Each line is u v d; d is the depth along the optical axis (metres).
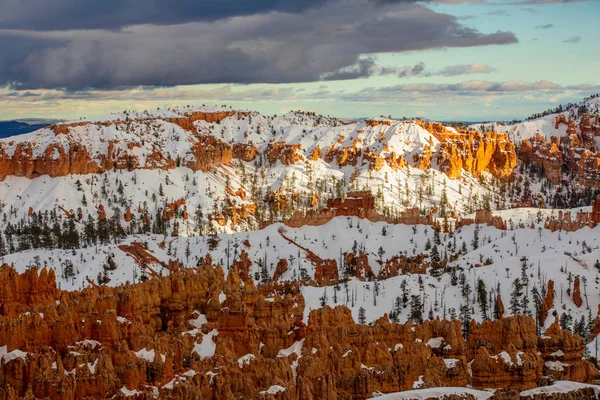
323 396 190.50
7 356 197.75
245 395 184.38
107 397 187.62
